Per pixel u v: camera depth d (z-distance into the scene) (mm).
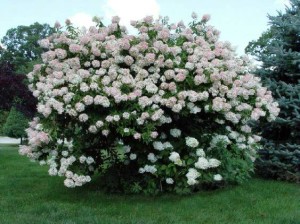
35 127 6016
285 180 7281
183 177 5840
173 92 5543
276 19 7523
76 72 5840
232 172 6340
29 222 4609
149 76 5719
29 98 12984
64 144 5863
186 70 5609
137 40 5934
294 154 6980
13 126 21828
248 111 6070
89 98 5277
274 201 5695
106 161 6367
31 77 6312
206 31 6609
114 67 5773
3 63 13422
